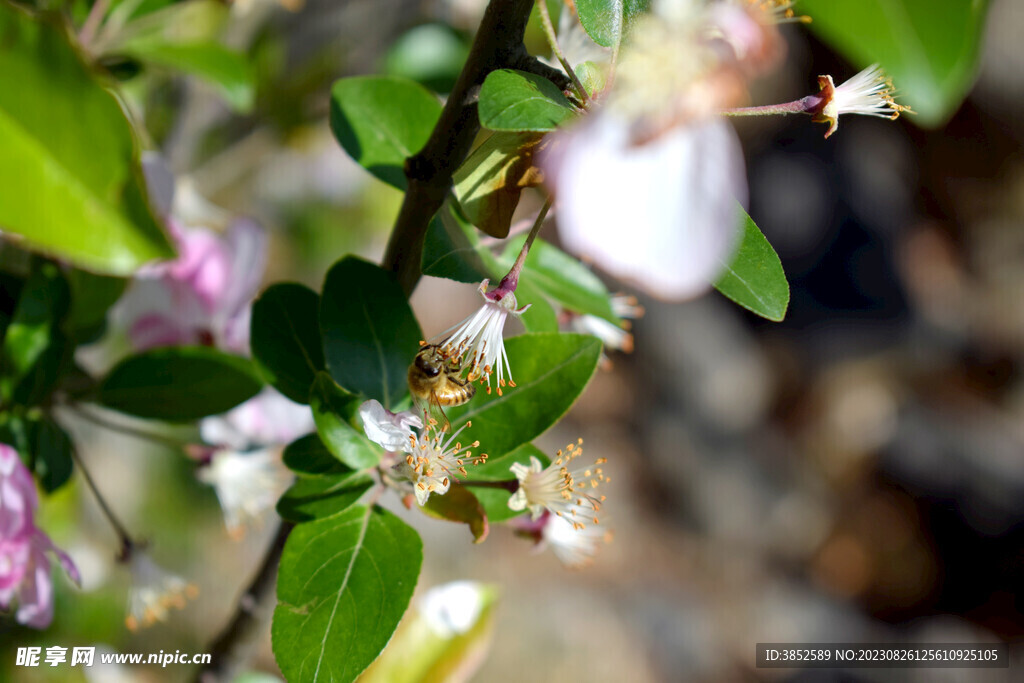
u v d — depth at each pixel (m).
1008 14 1.94
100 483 0.97
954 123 2.01
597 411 1.92
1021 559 1.79
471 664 0.53
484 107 0.35
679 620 1.58
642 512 1.81
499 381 0.40
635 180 0.33
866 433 1.92
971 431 1.89
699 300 2.03
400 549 0.40
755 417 1.95
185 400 0.46
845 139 2.04
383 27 0.69
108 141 0.34
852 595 1.79
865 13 0.34
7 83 0.34
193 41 0.54
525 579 1.51
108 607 0.71
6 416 0.44
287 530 0.44
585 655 1.43
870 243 2.01
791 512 1.86
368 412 0.39
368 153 0.43
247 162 0.73
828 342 1.99
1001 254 2.03
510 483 0.41
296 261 1.18
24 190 0.34
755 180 2.03
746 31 0.33
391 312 0.41
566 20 0.41
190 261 0.50
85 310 0.47
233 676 0.46
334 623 0.39
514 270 0.38
